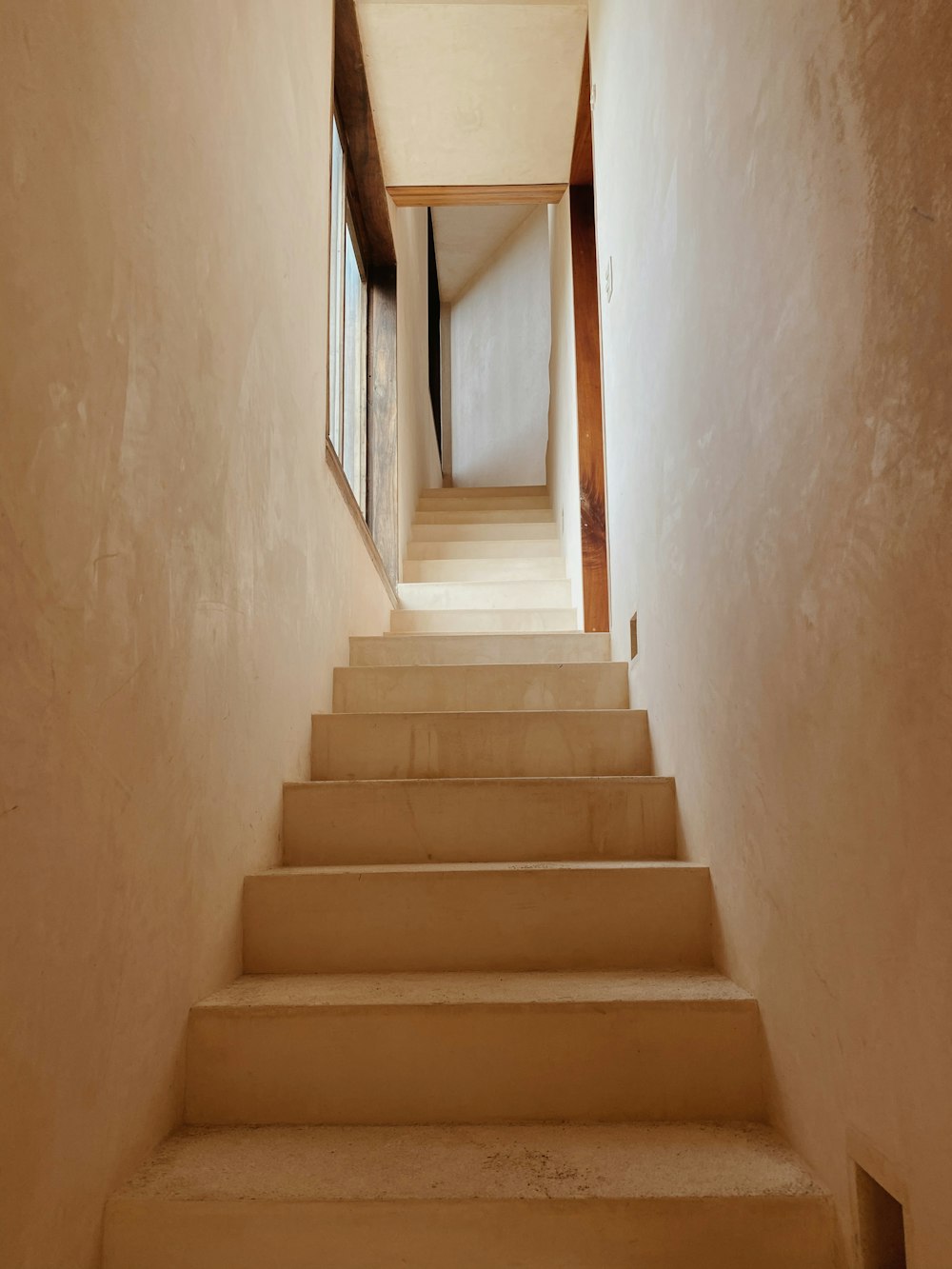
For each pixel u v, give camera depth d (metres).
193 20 1.55
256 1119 1.45
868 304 1.01
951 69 0.83
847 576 1.08
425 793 2.09
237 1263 1.16
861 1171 1.08
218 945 1.62
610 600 3.16
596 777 2.17
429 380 8.66
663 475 2.16
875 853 1.02
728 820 1.62
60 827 1.05
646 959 1.75
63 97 1.07
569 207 4.52
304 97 2.54
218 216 1.68
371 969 1.75
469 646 3.14
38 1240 1.00
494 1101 1.45
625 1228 1.17
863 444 1.03
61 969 1.05
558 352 5.66
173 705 1.41
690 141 1.82
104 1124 1.16
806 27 1.17
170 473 1.41
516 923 1.76
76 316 1.10
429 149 4.25
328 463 2.71
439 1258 1.16
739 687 1.54
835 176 1.09
